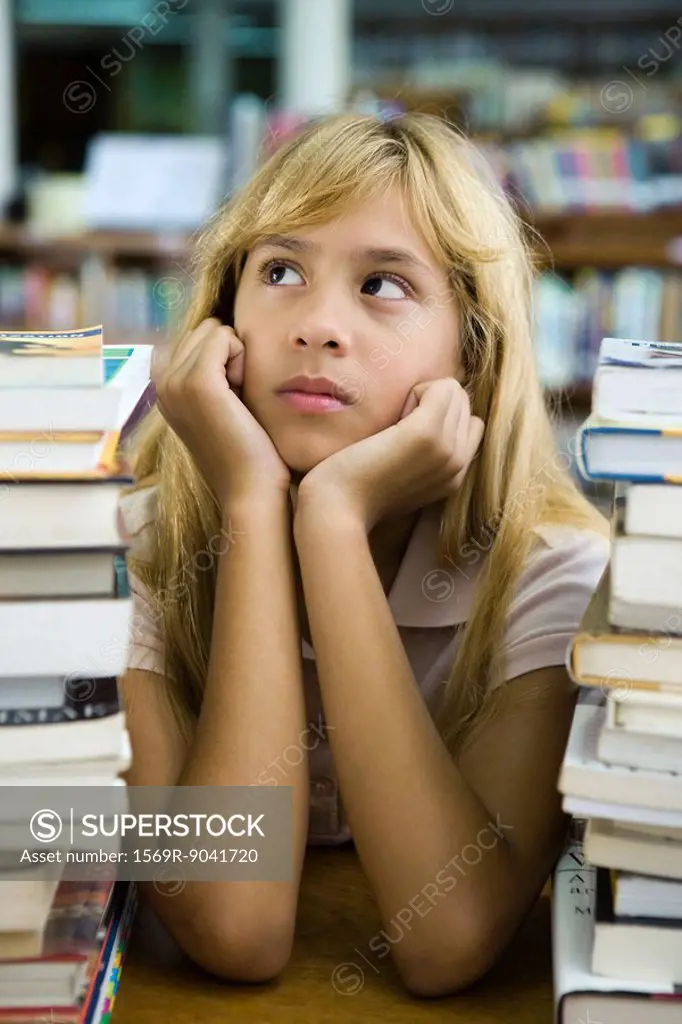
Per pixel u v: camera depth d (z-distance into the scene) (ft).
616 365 2.19
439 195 2.98
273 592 2.76
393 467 2.81
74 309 13.20
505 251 3.15
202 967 2.55
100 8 22.39
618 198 11.95
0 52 20.97
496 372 3.17
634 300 11.57
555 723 2.79
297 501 2.88
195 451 2.93
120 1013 2.37
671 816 2.03
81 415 2.08
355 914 2.81
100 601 1.99
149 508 3.34
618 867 2.11
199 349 2.96
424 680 3.23
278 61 23.02
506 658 2.93
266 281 2.99
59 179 14.60
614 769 2.06
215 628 2.78
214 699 2.70
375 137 3.02
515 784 2.74
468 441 3.00
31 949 1.99
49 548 1.96
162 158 13.58
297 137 3.16
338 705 2.63
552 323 11.62
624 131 14.94
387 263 2.92
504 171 12.01
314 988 2.50
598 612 2.19
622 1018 2.06
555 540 3.13
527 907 2.64
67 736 1.94
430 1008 2.44
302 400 2.89
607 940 2.10
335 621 2.67
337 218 2.89
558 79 20.12
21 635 1.98
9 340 2.30
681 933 2.08
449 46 23.08
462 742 3.00
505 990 2.53
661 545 2.04
